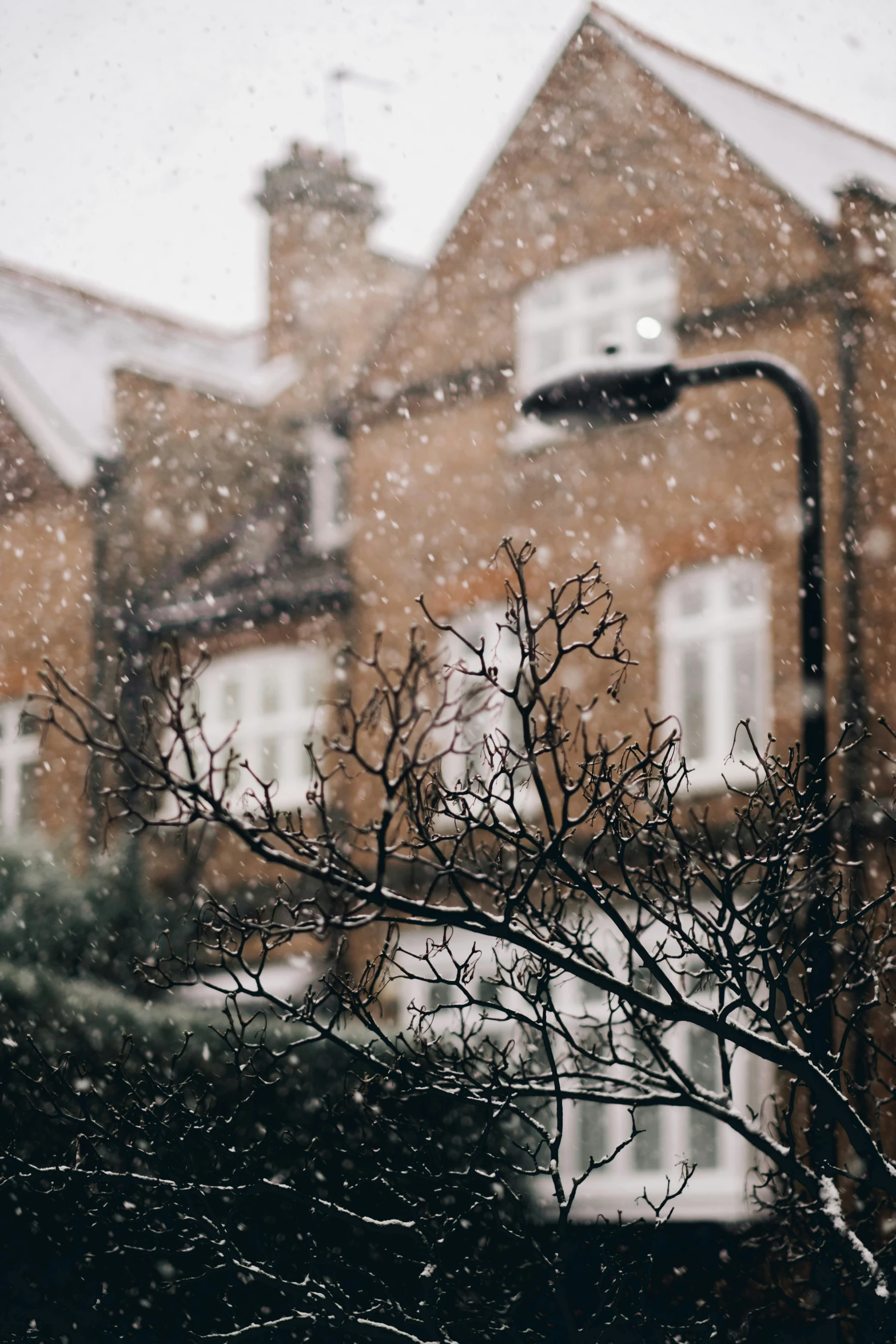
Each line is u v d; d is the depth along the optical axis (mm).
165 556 20922
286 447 21188
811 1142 6164
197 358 24016
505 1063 5840
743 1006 5484
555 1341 6000
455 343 17219
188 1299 6492
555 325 16562
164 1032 9766
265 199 22969
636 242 15977
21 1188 6770
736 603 14508
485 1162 8008
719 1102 5621
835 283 14375
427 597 16781
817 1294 6559
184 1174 5902
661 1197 12164
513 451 16359
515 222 17094
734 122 16125
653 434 15164
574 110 16859
